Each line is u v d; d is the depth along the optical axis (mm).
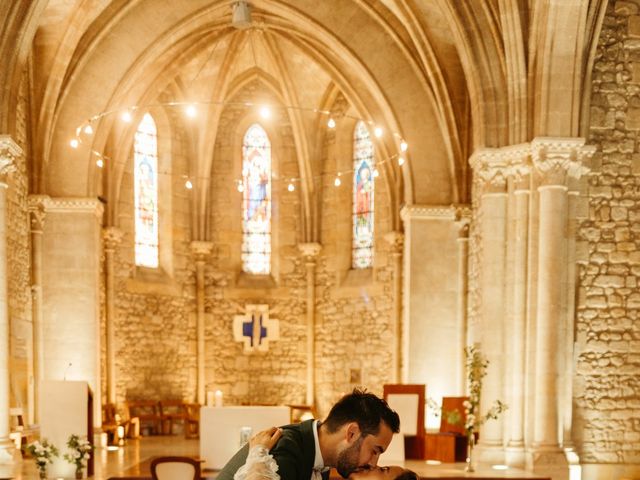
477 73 13477
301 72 20797
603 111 12844
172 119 21141
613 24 12891
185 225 21438
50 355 16422
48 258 16469
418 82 16672
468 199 16484
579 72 12414
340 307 21203
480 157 13430
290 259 22047
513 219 13117
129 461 14055
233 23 16203
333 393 21203
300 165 21672
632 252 12734
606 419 12609
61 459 11344
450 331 16656
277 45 20219
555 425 12234
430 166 16734
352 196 21375
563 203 12422
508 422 12922
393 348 19453
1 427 12367
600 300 12680
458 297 16594
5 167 12773
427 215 16703
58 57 15617
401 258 19516
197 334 21375
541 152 12430
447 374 16641
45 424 11359
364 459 2979
